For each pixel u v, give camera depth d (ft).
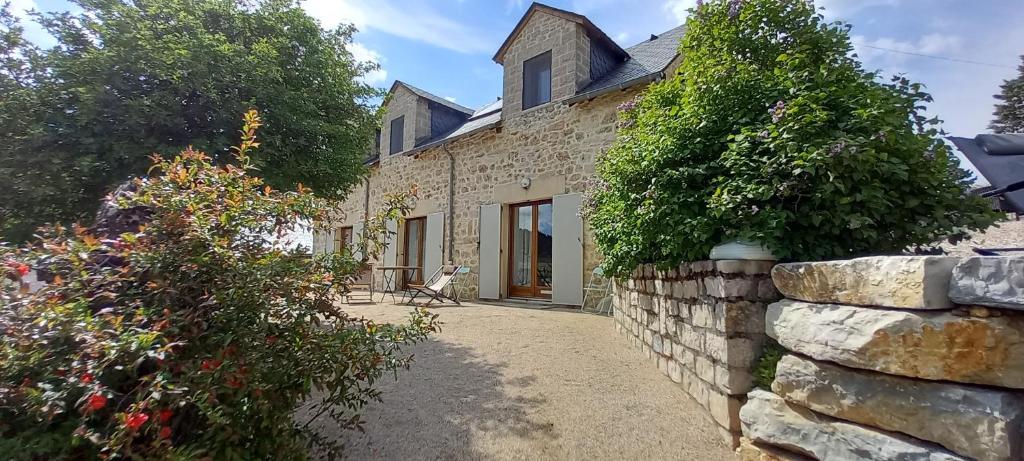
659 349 11.18
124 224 7.61
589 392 9.86
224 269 5.82
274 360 5.86
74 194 13.24
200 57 13.01
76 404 4.22
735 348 7.27
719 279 7.55
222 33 14.58
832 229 7.51
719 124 9.18
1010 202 8.55
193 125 14.21
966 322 4.59
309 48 16.78
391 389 10.16
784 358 6.40
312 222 7.29
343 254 7.31
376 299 28.84
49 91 12.59
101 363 4.41
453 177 31.07
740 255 7.46
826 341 5.69
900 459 4.91
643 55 25.17
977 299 4.51
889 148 7.72
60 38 13.04
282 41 15.58
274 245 6.67
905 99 8.64
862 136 7.39
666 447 7.37
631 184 10.51
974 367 4.53
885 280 5.19
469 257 29.43
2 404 4.07
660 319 11.07
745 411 6.80
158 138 13.32
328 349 6.34
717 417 7.68
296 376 6.03
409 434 7.93
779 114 7.73
